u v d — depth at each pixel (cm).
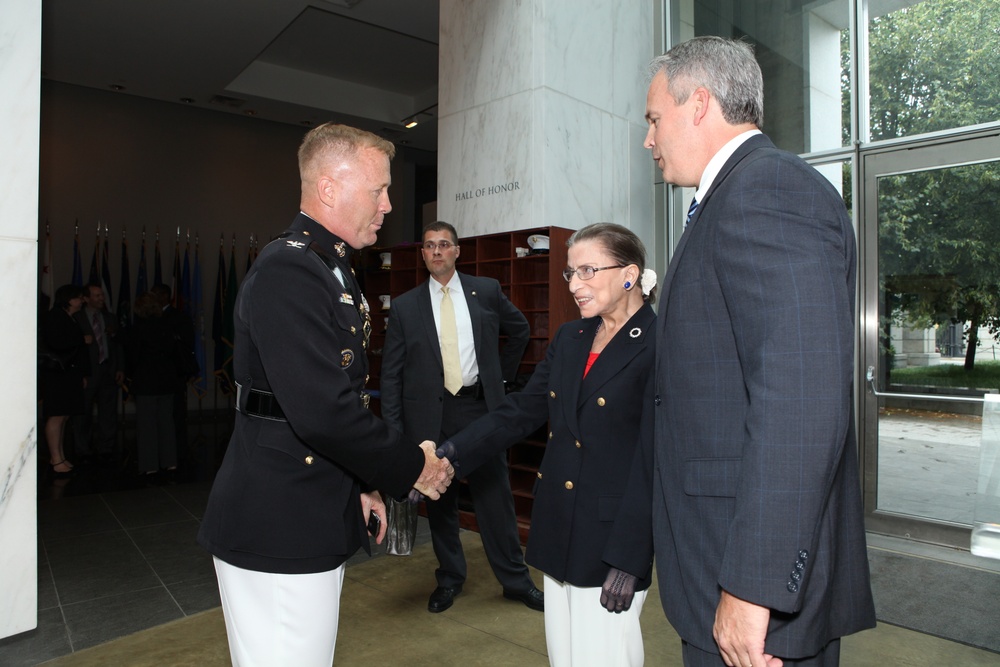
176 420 657
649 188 507
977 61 384
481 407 307
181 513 443
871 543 383
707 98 117
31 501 260
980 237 378
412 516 271
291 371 129
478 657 244
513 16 433
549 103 421
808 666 101
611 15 473
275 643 137
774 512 91
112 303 908
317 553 138
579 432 158
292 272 134
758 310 97
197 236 977
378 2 645
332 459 139
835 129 438
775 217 98
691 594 111
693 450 111
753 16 474
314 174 148
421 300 307
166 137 955
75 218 888
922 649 249
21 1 255
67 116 884
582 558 152
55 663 238
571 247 162
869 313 415
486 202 446
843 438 93
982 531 311
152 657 243
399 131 991
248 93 841
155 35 680
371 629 268
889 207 410
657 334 121
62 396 568
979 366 377
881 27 417
